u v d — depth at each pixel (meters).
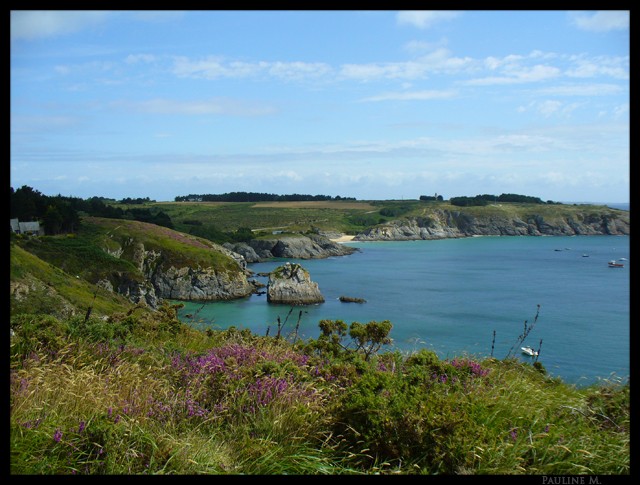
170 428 5.78
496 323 59.97
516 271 119.56
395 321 62.09
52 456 4.95
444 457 5.17
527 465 5.25
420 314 66.81
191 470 4.94
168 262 89.94
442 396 6.36
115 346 8.76
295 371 7.27
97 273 76.38
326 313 68.50
